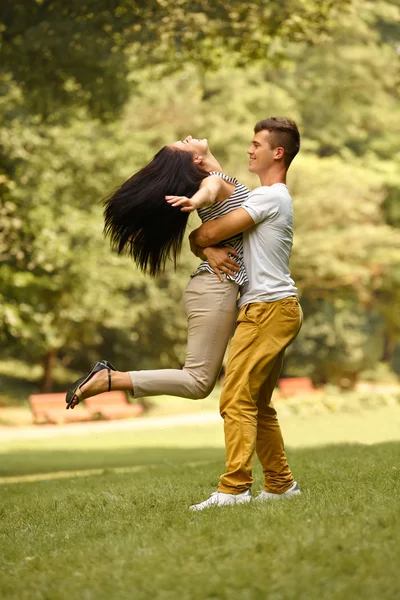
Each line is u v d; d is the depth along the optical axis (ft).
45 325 155.63
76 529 31.17
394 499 29.89
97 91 107.24
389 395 200.44
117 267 183.01
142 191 31.45
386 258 217.56
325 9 103.76
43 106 110.32
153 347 215.31
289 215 31.94
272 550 23.58
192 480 47.47
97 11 94.27
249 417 31.63
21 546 28.66
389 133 260.62
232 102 218.18
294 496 32.73
